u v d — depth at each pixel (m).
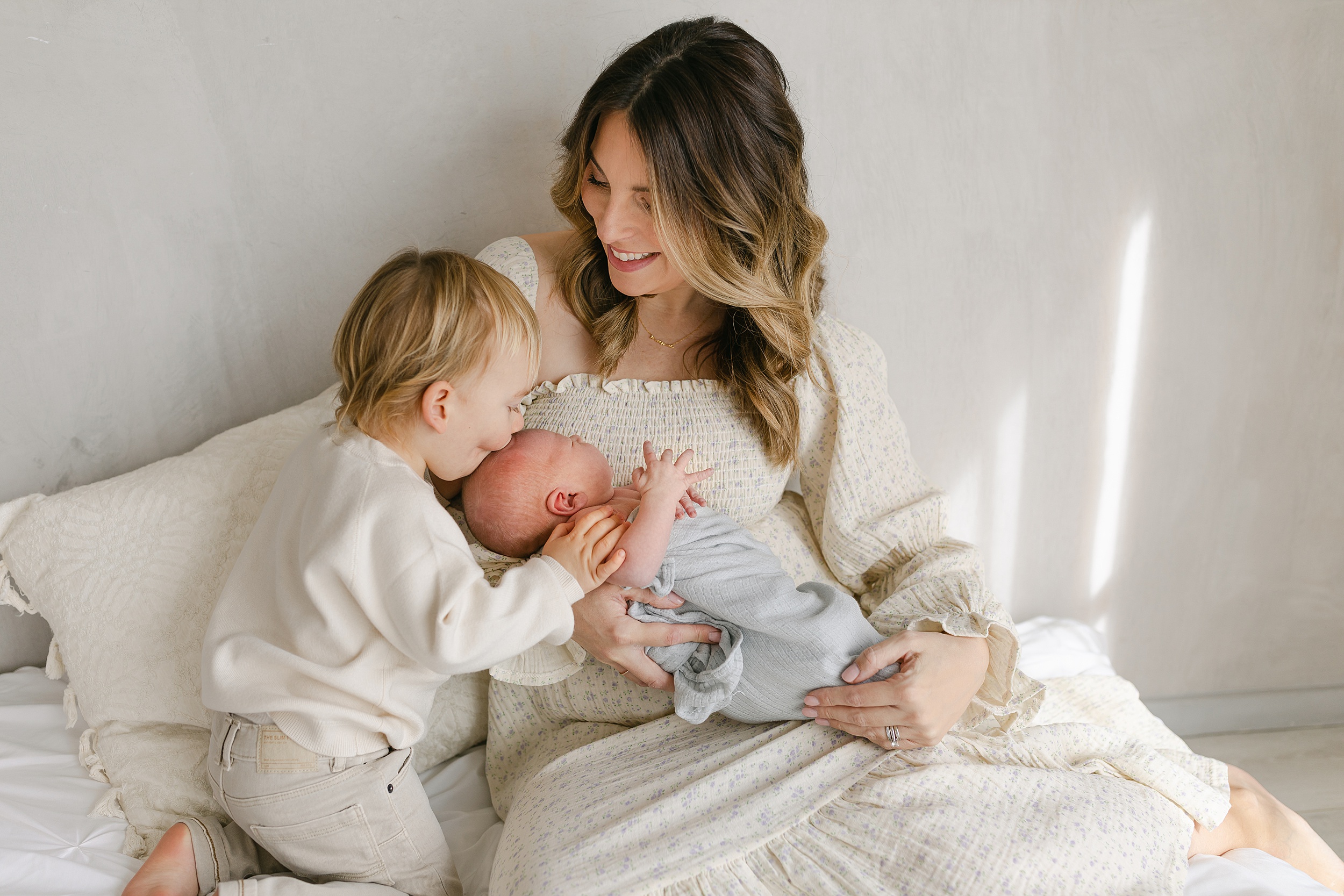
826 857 1.05
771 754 1.13
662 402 1.30
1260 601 1.95
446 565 1.01
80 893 1.06
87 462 1.55
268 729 1.07
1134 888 1.02
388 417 1.08
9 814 1.15
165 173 1.46
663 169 1.12
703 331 1.35
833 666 1.12
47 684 1.50
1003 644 1.20
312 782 1.07
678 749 1.19
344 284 1.58
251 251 1.53
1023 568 1.89
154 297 1.51
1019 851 1.02
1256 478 1.87
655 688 1.23
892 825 1.06
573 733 1.31
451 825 1.30
